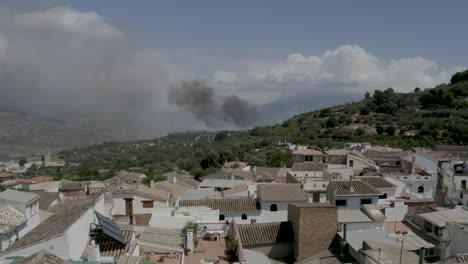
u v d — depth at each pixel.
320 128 156.50
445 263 24.08
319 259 30.91
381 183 50.66
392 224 39.22
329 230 32.88
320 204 35.03
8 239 28.19
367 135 134.00
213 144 169.12
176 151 181.12
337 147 116.00
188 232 31.81
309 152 91.81
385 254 26.53
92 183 76.31
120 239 25.45
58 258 18.81
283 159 98.94
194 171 95.19
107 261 22.23
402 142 114.12
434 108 149.75
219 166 108.75
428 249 30.64
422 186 58.25
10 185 95.44
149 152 198.88
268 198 42.91
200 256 30.97
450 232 30.61
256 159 101.19
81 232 23.73
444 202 58.66
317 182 51.97
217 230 37.38
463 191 56.91
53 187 74.81
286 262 32.81
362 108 168.25
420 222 37.38
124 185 51.69
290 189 45.28
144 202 43.53
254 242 33.41
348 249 30.91
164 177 75.50
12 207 30.34
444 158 69.12
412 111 152.50
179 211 40.47
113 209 42.66
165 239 31.80
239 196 50.59
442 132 117.31
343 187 45.53
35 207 32.91
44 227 23.53
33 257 18.02
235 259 30.53
